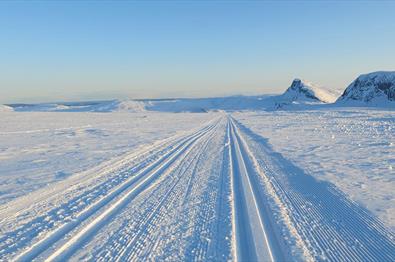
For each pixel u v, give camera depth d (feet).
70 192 29.73
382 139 71.26
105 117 214.69
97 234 20.03
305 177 36.09
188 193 29.40
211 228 20.90
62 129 108.27
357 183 32.94
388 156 49.26
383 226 21.39
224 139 77.66
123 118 201.57
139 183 33.32
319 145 63.67
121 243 18.72
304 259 16.65
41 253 17.40
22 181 34.17
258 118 198.39
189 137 83.46
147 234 19.99
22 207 25.32
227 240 18.99
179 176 36.78
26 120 161.99
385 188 30.86
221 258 16.83
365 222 22.11
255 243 18.49
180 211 24.30
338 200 27.09
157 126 127.85
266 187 31.12
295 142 69.36
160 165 43.78
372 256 17.22
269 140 73.05
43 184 32.48
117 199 27.35
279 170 40.37
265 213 23.90
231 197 27.86
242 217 23.02
